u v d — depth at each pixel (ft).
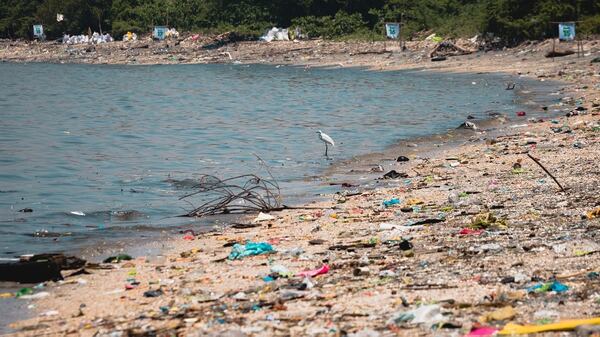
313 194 164.45
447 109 315.99
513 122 263.49
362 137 250.78
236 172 196.03
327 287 88.99
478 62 517.96
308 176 187.83
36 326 82.69
